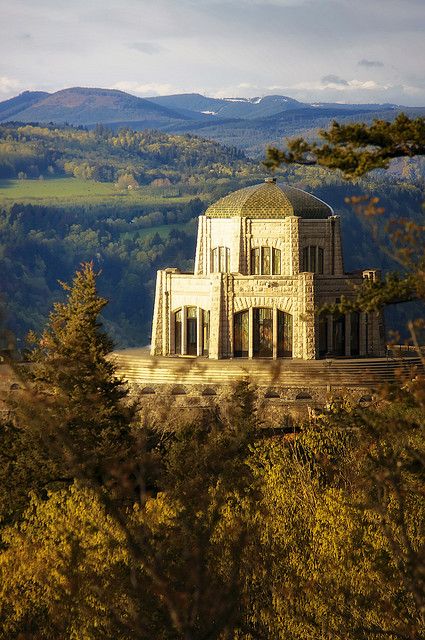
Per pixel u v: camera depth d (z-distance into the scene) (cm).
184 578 8612
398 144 9394
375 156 9331
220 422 12175
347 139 9400
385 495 10525
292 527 13175
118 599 10281
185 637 8194
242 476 10938
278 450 14650
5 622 12744
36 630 12875
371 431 9944
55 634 12175
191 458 9644
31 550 12900
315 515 13088
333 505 12662
